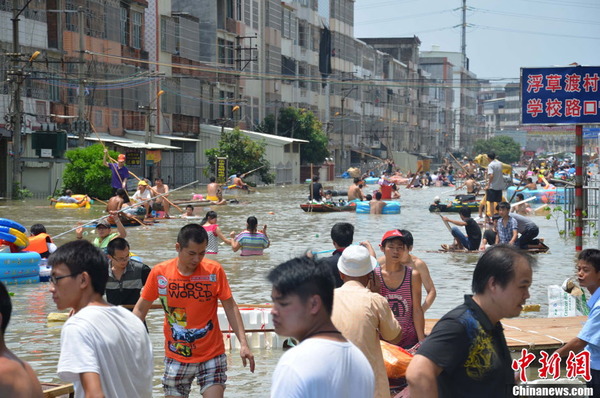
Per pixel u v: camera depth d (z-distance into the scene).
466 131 187.50
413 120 139.50
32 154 42.59
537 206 40.56
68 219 29.56
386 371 6.62
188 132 61.66
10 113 38.62
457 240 21.64
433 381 4.43
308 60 91.69
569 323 11.03
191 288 6.91
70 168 40.53
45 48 44.28
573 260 19.50
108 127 50.94
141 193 32.41
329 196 39.41
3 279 15.45
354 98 107.88
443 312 12.95
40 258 16.17
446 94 170.38
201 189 55.41
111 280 8.86
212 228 20.20
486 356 4.52
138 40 56.34
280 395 3.83
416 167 117.12
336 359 3.90
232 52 72.94
